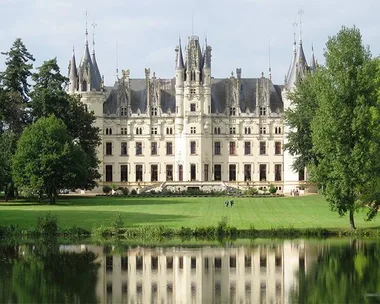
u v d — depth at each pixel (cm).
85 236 7375
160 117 16125
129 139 16162
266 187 15938
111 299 4697
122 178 16188
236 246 6669
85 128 13038
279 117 16075
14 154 11538
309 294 4791
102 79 15975
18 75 12738
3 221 8162
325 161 7438
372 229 7400
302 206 10756
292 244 6769
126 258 6084
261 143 16112
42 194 11469
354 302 4531
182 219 8431
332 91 7331
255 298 4750
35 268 5647
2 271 5538
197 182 15488
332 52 7388
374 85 7369
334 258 5997
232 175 16100
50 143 11044
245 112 16125
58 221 8006
